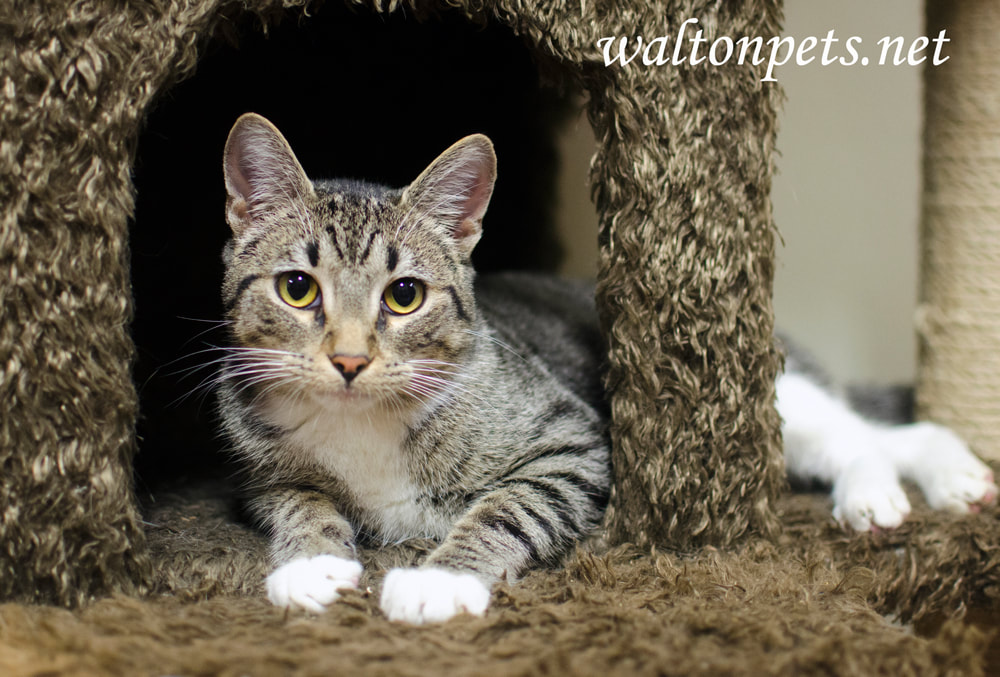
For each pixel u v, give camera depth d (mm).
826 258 928
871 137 895
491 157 572
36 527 493
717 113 546
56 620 470
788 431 685
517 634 463
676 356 553
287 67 706
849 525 601
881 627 481
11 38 484
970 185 692
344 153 741
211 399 699
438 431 560
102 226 496
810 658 446
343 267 537
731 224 550
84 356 495
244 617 480
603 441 592
